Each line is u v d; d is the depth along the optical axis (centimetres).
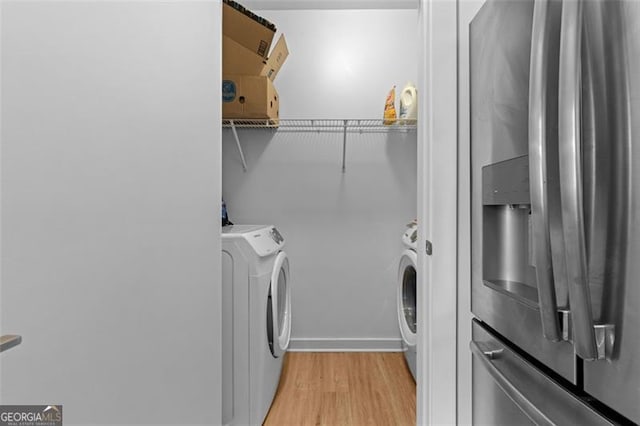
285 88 273
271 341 189
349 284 277
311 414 191
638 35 50
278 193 276
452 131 125
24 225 45
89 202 57
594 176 56
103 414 61
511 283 97
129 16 69
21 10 45
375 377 233
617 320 53
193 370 100
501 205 101
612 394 55
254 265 170
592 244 56
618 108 52
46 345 49
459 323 124
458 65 124
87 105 57
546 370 77
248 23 209
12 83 44
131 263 69
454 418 126
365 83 272
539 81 63
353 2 264
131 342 69
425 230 131
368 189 275
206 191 110
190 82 98
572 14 54
